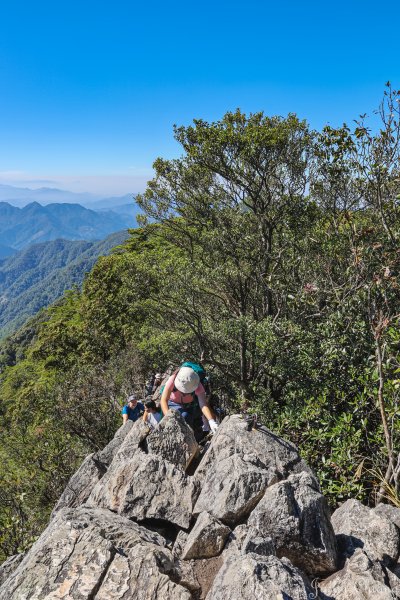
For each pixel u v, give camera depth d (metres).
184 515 5.28
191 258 22.80
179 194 22.33
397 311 9.14
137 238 59.00
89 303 47.28
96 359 41.97
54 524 4.81
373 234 10.95
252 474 5.18
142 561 4.14
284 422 9.33
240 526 4.82
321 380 10.69
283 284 17.62
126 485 5.60
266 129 18.67
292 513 4.56
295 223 20.22
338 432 7.89
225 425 6.46
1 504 15.69
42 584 3.92
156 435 6.45
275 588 3.60
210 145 19.50
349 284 10.91
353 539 4.81
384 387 7.65
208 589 4.38
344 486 7.29
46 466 17.25
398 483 6.77
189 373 6.99
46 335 51.19
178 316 21.64
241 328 15.84
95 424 21.61
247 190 20.75
